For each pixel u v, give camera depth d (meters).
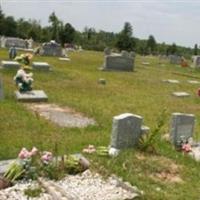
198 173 8.52
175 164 8.87
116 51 73.56
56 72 24.88
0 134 10.16
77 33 83.19
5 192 6.61
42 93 15.55
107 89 20.58
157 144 10.12
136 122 9.38
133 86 22.92
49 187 6.82
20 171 7.09
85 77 24.44
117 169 7.97
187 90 23.81
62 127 11.50
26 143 9.48
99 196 6.78
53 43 38.00
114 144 9.18
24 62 26.11
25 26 82.31
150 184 7.62
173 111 16.48
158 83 25.58
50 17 76.19
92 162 8.24
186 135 10.73
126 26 76.62
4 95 15.38
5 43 45.31
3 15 77.75
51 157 7.57
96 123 12.45
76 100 16.31
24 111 13.01
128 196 6.84
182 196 7.23
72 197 6.55
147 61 47.84
